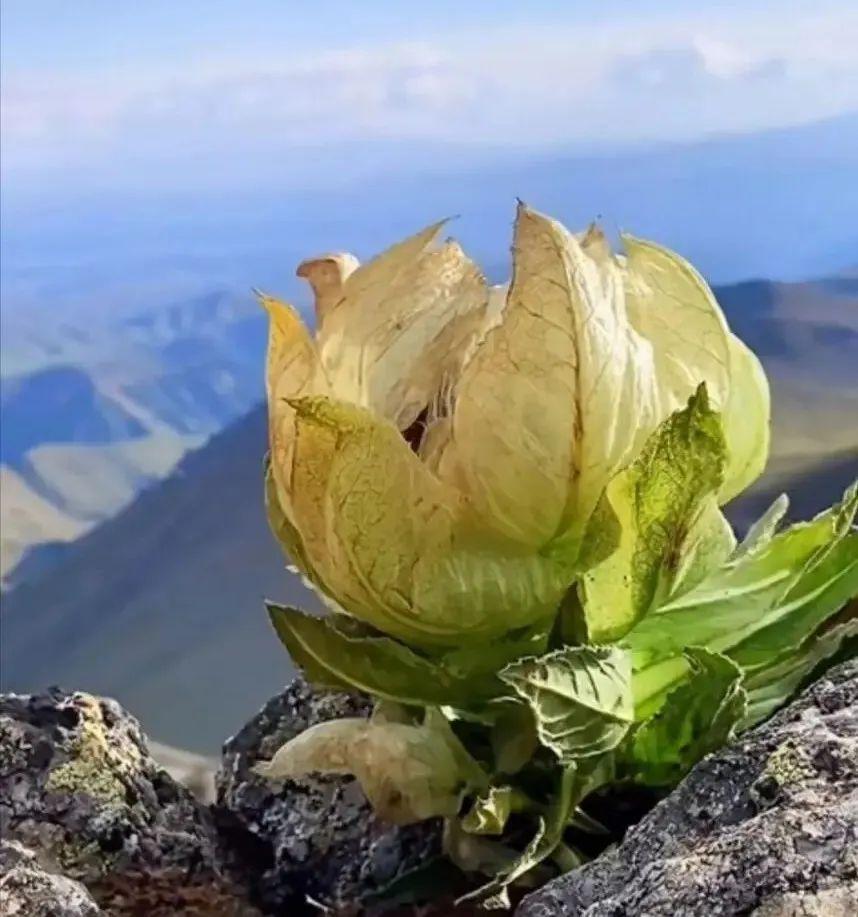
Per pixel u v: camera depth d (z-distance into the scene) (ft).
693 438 1.17
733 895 0.92
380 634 1.33
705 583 1.30
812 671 1.27
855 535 1.30
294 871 1.43
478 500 1.20
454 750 1.27
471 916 1.28
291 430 1.22
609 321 1.20
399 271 1.30
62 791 1.40
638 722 1.25
